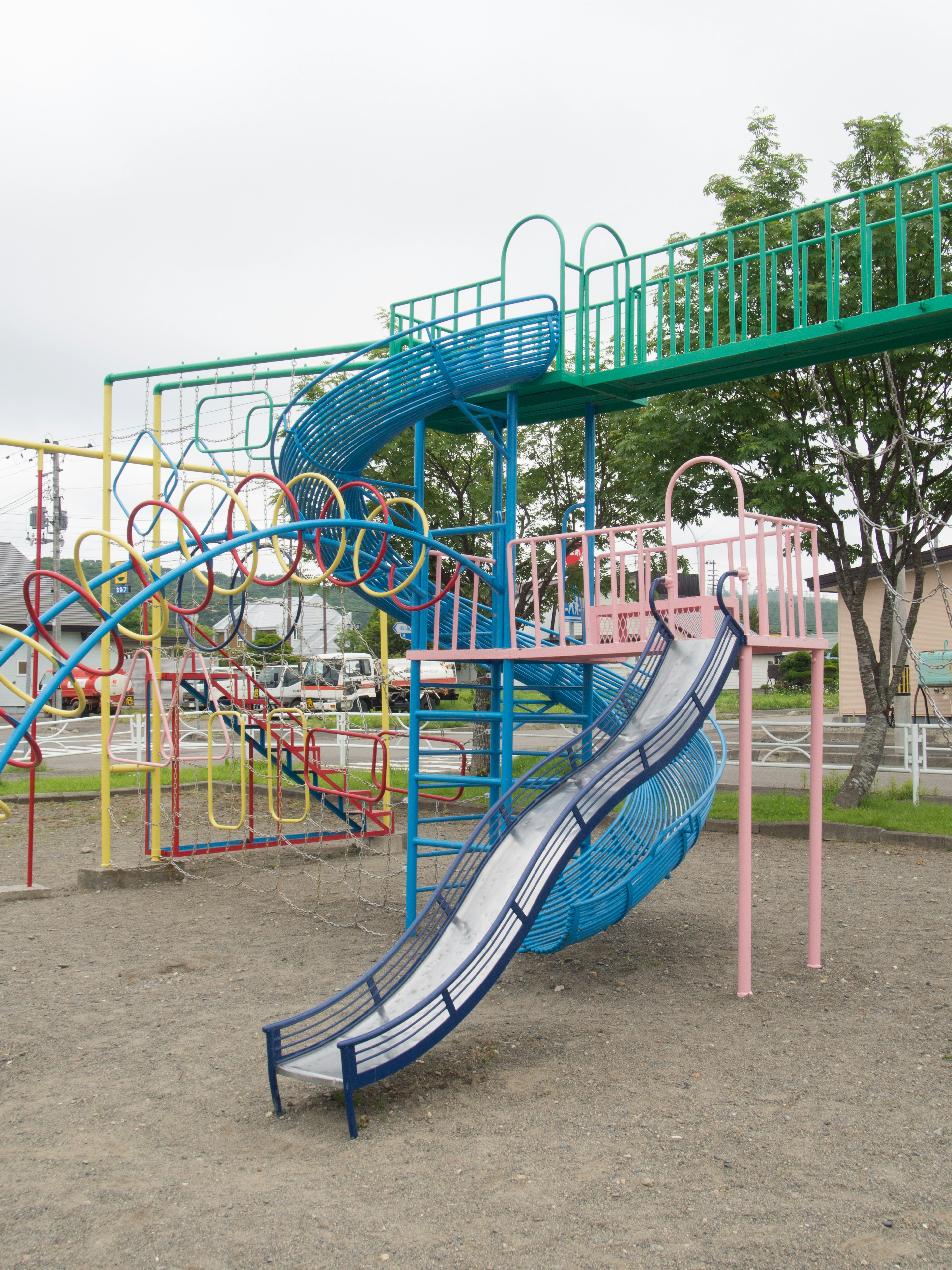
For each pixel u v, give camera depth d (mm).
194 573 7562
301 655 10375
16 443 8977
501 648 7652
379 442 7938
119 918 8109
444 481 13969
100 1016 5656
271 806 10523
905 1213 3281
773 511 10531
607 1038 5160
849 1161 3670
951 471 10734
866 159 10227
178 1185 3605
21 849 11273
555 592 14328
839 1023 5312
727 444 11062
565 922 6551
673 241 11180
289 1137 4035
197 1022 5543
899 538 11648
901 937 7039
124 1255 3123
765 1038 5094
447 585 7594
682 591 12023
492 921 5145
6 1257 3121
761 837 11180
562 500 14125
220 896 8953
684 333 8055
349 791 10945
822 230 10258
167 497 9195
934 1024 5242
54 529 25641
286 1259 3080
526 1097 4391
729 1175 3576
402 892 9031
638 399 8273
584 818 5156
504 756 7352
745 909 5859
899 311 6242
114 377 9461
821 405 10062
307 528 6152
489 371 7418
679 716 5527
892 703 12969
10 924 7918
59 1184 3627
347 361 7715
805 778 14219
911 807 11688
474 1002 4637
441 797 11602
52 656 6086
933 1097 4273
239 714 10047
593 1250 3090
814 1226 3207
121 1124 4191
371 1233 3225
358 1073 4145
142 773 14602
